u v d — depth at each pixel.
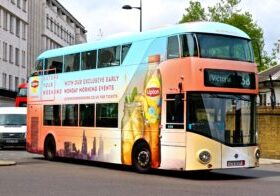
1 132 31.20
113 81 19.19
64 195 12.12
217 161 15.95
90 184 14.34
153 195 12.25
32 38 79.44
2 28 61.88
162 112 16.73
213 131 15.96
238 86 16.50
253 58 17.12
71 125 21.41
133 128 18.06
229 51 16.53
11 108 32.81
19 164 20.97
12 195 12.05
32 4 79.38
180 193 12.68
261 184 14.99
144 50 17.81
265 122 26.45
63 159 23.50
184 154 15.83
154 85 17.14
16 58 68.00
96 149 19.89
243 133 16.52
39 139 23.55
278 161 24.58
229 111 16.27
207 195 12.39
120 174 17.41
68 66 21.86
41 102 23.50
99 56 20.08
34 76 24.14
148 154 17.39
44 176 16.33
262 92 40.97
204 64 15.91
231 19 53.62
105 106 19.53
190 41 15.98
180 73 16.12
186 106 15.84
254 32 53.16
